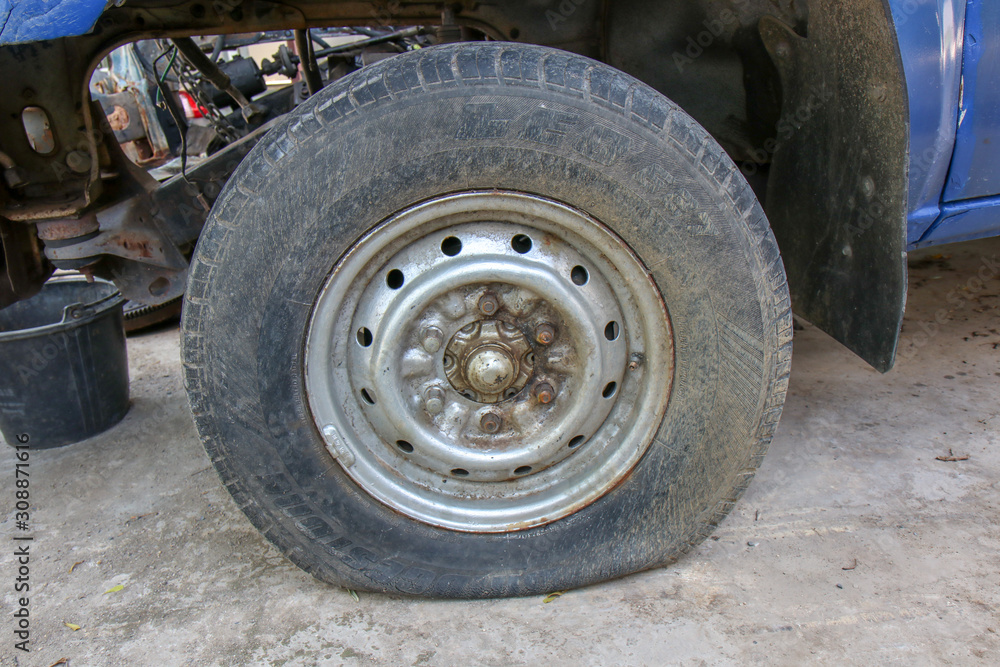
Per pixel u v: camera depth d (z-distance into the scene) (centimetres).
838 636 149
